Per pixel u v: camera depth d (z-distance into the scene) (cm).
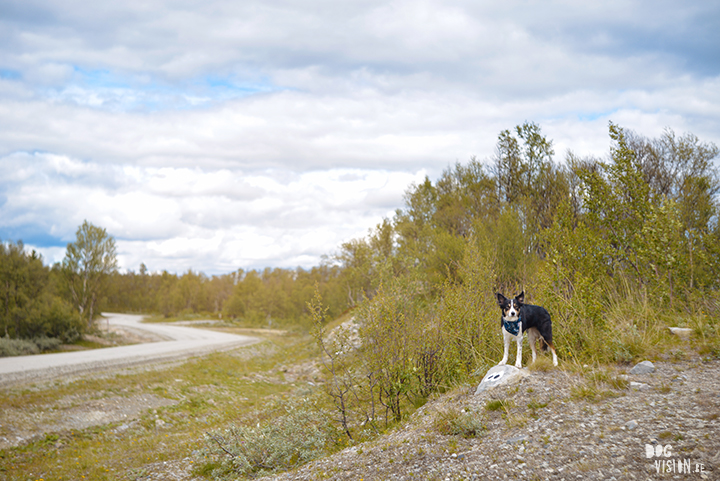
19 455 909
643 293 870
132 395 1427
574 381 570
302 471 584
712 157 1614
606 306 885
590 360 649
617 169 997
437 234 2212
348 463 552
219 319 9075
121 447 974
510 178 2266
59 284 3700
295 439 770
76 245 3800
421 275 1631
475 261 1000
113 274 3994
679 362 582
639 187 966
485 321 866
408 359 789
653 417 429
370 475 492
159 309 10275
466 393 671
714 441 358
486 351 838
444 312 898
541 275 872
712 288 823
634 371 575
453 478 421
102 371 1766
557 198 1761
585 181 1041
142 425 1169
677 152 1652
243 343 3569
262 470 711
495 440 479
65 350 2839
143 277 14200
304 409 970
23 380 1498
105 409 1262
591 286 776
